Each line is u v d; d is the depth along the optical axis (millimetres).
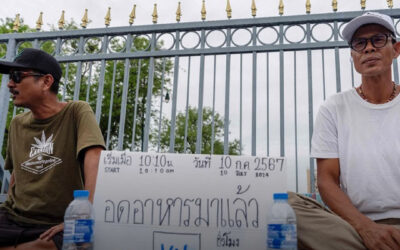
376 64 1729
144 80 6746
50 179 1724
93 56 3666
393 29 1739
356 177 1688
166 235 1122
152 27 3602
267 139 3172
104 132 6820
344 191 1767
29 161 1783
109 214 1146
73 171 1757
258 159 1173
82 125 1721
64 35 3775
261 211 1120
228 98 3318
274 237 1008
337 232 1343
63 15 3877
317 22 3320
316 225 1372
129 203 1151
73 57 3705
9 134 2016
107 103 6828
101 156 1206
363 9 3238
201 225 1119
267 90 3264
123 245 1123
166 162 1181
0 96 3766
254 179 1151
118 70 6902
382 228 1397
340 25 3277
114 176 1178
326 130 1832
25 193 1748
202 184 1150
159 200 1146
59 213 1736
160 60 6676
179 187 1151
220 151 6316
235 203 1132
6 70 1779
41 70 1782
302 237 1378
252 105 3260
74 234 1058
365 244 1394
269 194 1135
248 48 3375
